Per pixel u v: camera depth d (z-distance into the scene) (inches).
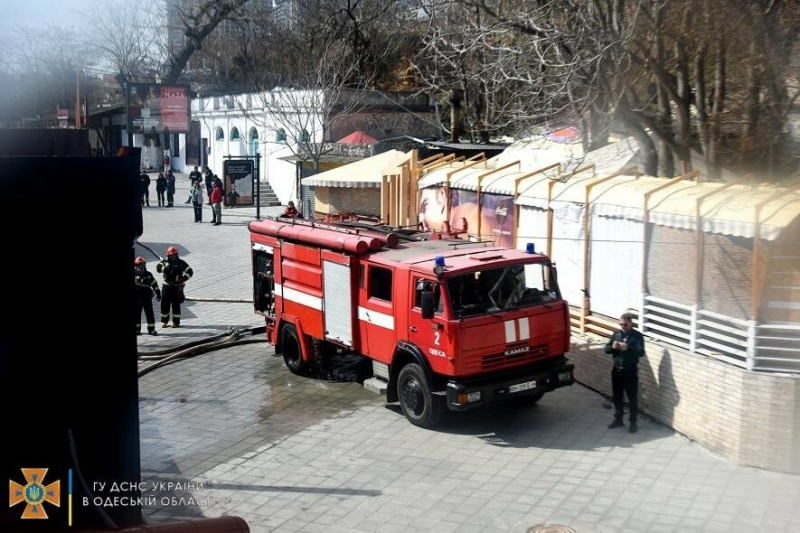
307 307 524.4
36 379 187.6
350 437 422.9
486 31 566.9
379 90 1409.9
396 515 330.6
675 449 386.6
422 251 462.3
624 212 446.3
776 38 492.4
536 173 558.9
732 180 502.9
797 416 351.6
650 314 432.1
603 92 534.6
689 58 542.0
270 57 1688.0
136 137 2058.3
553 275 439.2
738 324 370.0
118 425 195.3
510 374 418.3
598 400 462.0
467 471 372.5
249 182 1264.8
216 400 493.0
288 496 353.4
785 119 499.2
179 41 2012.8
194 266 924.6
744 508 323.6
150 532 181.2
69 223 187.8
